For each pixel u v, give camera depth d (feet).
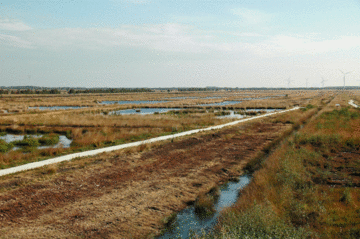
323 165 47.11
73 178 40.34
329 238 22.41
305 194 32.27
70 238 25.13
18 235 25.04
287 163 42.42
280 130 92.68
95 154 54.44
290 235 21.67
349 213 27.71
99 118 116.57
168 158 54.29
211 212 31.40
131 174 43.91
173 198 35.37
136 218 29.68
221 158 55.83
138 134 80.84
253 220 23.04
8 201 31.50
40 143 70.23
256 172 43.98
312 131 80.89
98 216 29.76
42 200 32.65
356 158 51.88
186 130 90.89
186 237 25.95
